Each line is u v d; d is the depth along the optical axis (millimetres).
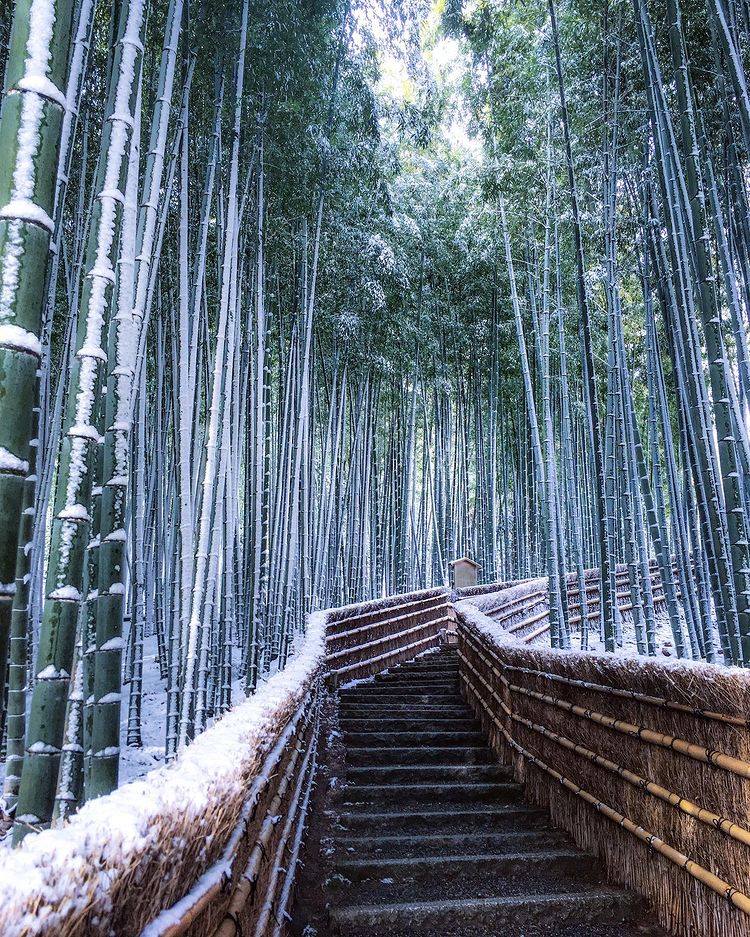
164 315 4965
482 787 3885
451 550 10547
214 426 2904
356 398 8641
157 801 825
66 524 1301
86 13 1900
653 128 3787
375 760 4527
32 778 1201
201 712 2684
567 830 3238
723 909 2041
